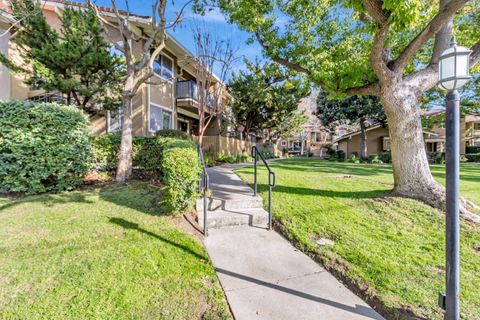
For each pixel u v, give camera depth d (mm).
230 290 2336
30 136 4926
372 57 4102
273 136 24828
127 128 6305
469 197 5359
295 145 39656
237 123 18453
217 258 2936
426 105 14414
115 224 3650
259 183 6055
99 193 5117
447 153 1918
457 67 1844
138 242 3141
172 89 12180
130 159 6391
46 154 5086
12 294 2145
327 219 3992
